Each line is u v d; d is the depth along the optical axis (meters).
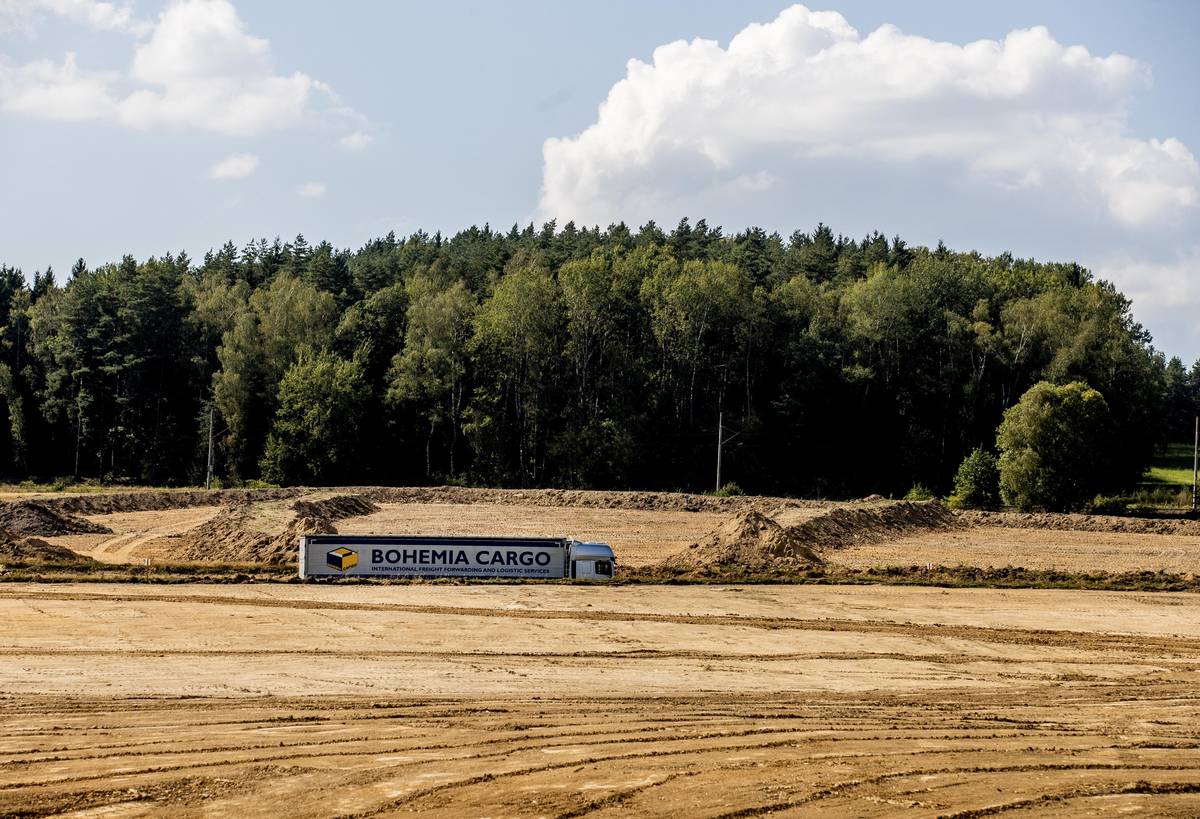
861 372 97.88
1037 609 38.94
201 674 26.83
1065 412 79.12
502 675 27.47
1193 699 26.16
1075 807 16.67
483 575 43.47
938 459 99.94
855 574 45.47
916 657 30.89
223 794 16.58
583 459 91.94
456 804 16.20
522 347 96.88
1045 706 25.00
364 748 19.45
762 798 16.66
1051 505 79.19
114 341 99.69
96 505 70.12
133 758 18.59
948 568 46.81
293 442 91.88
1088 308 96.00
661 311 98.88
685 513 73.06
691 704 24.36
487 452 95.38
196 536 52.97
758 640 32.69
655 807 16.19
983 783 17.67
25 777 17.36
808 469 98.88
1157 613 38.56
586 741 20.19
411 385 96.19
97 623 32.69
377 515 69.25
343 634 32.16
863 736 20.94
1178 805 16.94
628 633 33.28
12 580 39.72
